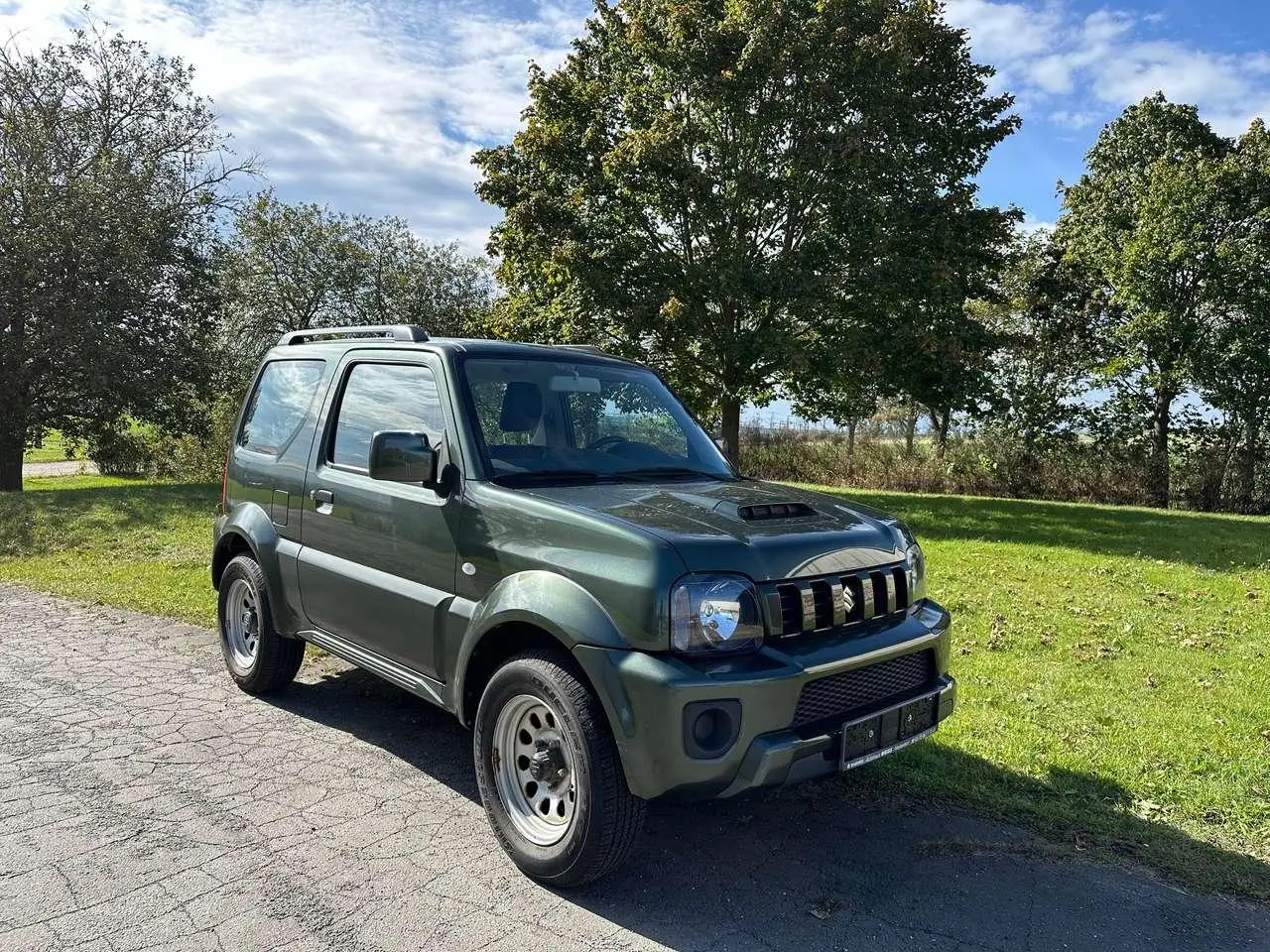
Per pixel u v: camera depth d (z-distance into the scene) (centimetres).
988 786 425
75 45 2058
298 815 384
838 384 1923
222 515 566
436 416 407
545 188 1858
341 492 448
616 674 300
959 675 604
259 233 3083
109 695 540
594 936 298
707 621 301
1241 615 823
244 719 503
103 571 935
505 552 351
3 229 1794
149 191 2017
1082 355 2564
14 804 389
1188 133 2402
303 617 483
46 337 1864
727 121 1786
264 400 554
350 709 523
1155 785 429
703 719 295
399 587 404
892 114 1695
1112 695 568
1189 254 2152
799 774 309
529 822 342
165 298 2091
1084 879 345
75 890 319
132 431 2644
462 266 3375
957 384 1756
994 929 309
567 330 1811
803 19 1694
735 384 1877
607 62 1980
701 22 1698
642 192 1764
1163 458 2342
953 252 1741
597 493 369
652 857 357
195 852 349
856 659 324
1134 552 1209
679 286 1767
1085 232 2480
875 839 374
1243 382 2211
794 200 1730
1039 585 948
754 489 416
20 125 1877
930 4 1792
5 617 739
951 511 1742
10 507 1366
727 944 295
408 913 308
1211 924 316
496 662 375
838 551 343
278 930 296
